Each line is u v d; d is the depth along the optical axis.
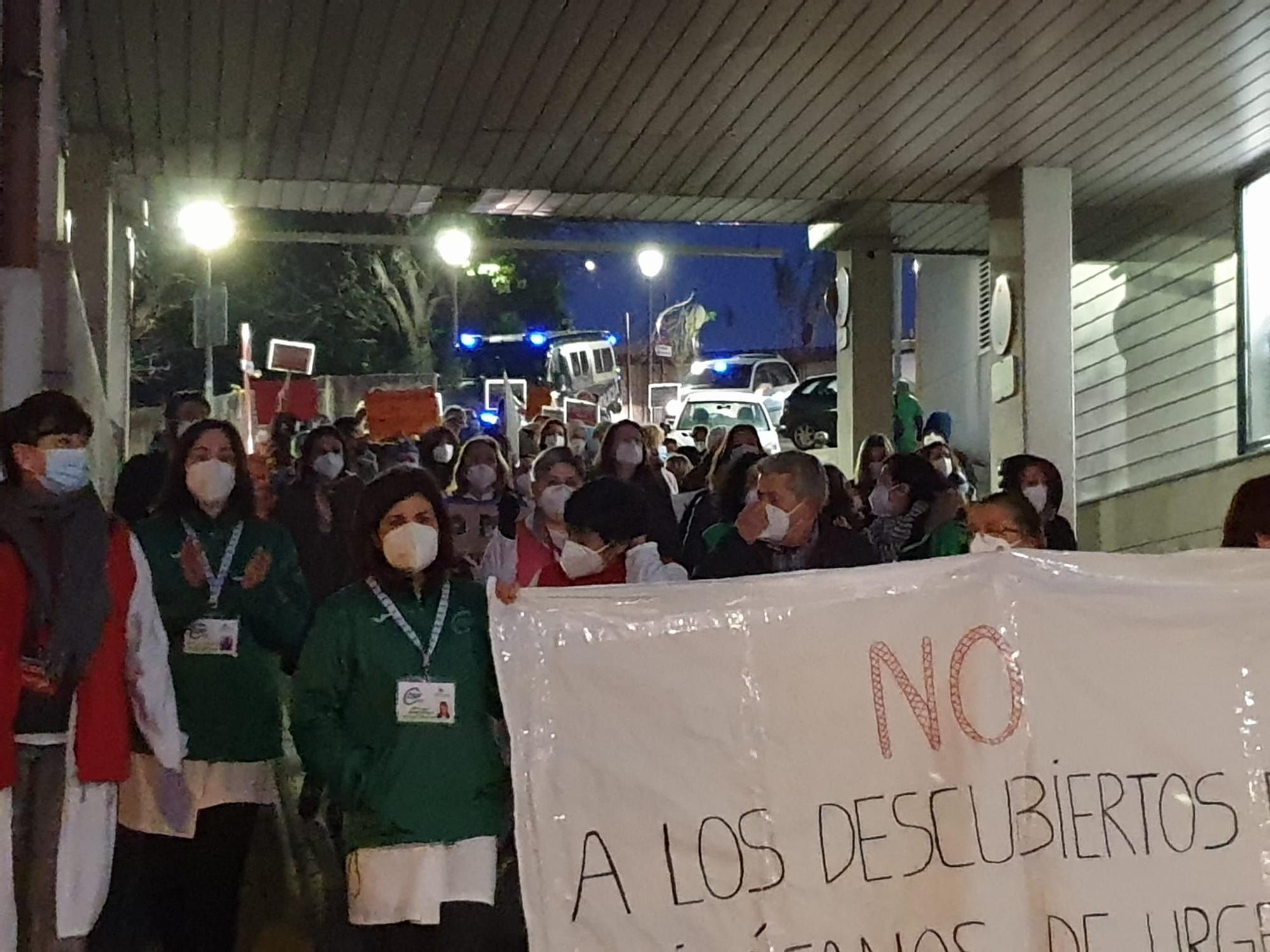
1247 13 8.25
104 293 10.13
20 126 6.86
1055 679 4.21
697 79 9.17
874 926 4.00
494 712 4.14
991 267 12.06
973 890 4.05
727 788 4.00
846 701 4.10
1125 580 4.30
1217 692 4.28
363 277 41.50
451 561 4.18
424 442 10.54
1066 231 11.46
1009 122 10.20
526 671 3.99
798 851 4.00
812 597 4.14
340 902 5.84
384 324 41.91
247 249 40.12
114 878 5.48
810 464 5.21
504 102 9.57
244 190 12.22
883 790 4.07
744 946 3.94
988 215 12.52
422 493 4.12
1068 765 4.18
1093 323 14.84
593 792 3.95
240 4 7.87
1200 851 4.18
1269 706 4.29
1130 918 4.11
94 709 4.18
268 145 10.51
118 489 6.20
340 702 4.10
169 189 12.03
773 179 11.65
